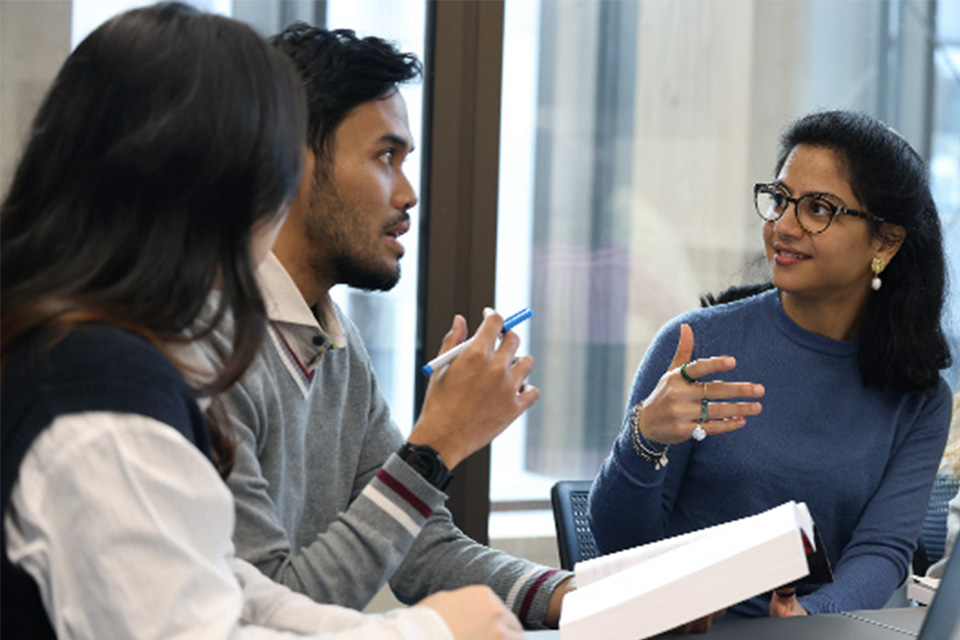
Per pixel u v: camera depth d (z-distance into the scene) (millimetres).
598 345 3340
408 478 1526
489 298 3166
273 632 1073
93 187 1054
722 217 3389
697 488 2262
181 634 974
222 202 1070
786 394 2283
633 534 2129
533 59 3215
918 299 2279
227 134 1059
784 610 1881
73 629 975
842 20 3420
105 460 968
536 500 3326
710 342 2320
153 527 969
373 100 1724
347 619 1266
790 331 2316
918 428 2359
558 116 3250
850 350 2309
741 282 3342
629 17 3277
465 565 1795
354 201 1715
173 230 1052
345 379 1818
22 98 2848
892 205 2201
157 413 992
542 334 3295
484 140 3131
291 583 1505
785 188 2248
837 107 3438
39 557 980
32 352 1010
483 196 3139
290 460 1689
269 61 1112
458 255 3141
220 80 1064
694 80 3338
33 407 986
